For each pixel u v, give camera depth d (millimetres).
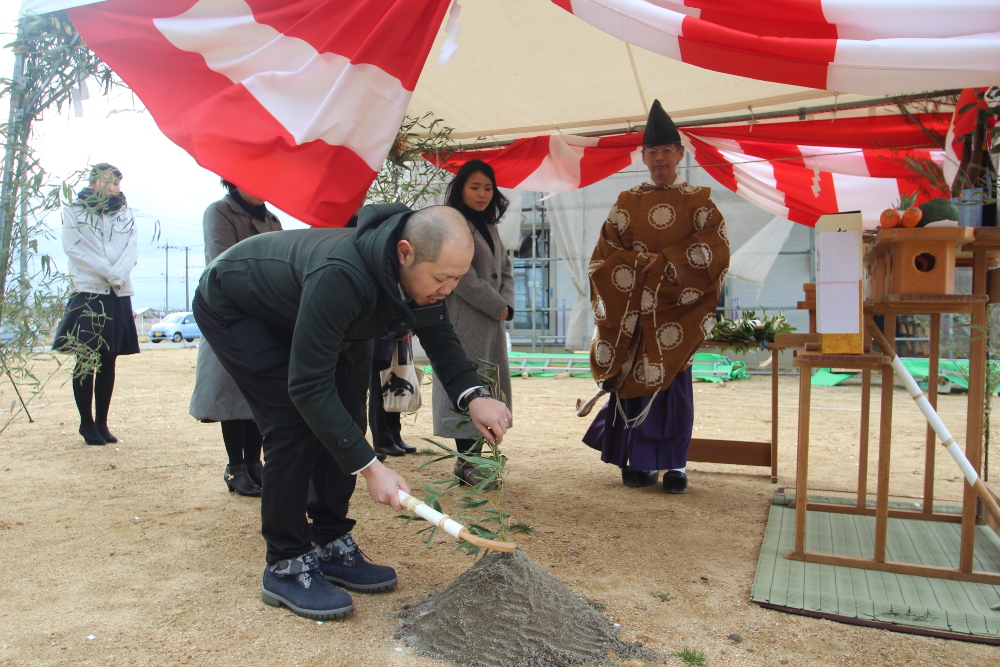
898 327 9859
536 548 2691
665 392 3613
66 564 2482
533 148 5660
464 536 1695
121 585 2295
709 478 4055
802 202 5688
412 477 3924
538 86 4668
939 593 2275
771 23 2283
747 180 5773
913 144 4719
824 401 7711
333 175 2479
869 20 2188
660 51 2359
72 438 5008
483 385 2234
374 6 2420
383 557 2570
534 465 4344
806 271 11938
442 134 4516
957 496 3662
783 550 2701
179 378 10281
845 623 2070
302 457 2059
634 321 3578
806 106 4957
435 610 1967
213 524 2967
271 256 2010
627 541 2811
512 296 3902
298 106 2480
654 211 3627
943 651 1897
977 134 2811
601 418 3910
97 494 3455
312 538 2236
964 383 7723
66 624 1995
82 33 2506
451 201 3744
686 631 1996
